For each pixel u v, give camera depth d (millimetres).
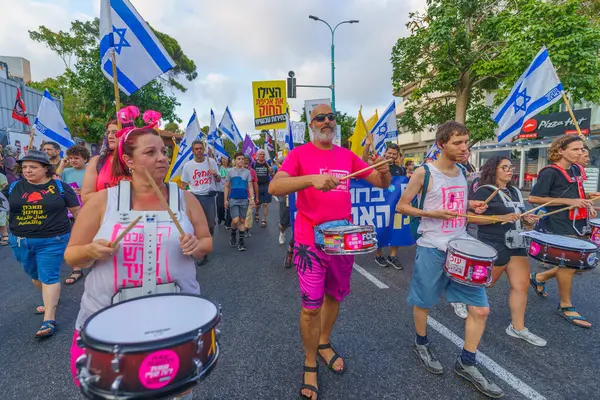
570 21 9086
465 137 2408
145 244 1519
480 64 11094
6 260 5910
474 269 2178
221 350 2873
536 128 15703
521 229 3002
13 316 3621
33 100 15320
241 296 4078
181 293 1509
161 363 1146
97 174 2930
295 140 17094
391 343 2945
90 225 1521
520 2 10305
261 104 10086
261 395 2312
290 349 2885
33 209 3162
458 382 2424
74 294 4250
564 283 3363
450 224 2525
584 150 3348
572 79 9039
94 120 16969
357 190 4906
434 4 11477
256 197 8188
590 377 2469
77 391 2393
